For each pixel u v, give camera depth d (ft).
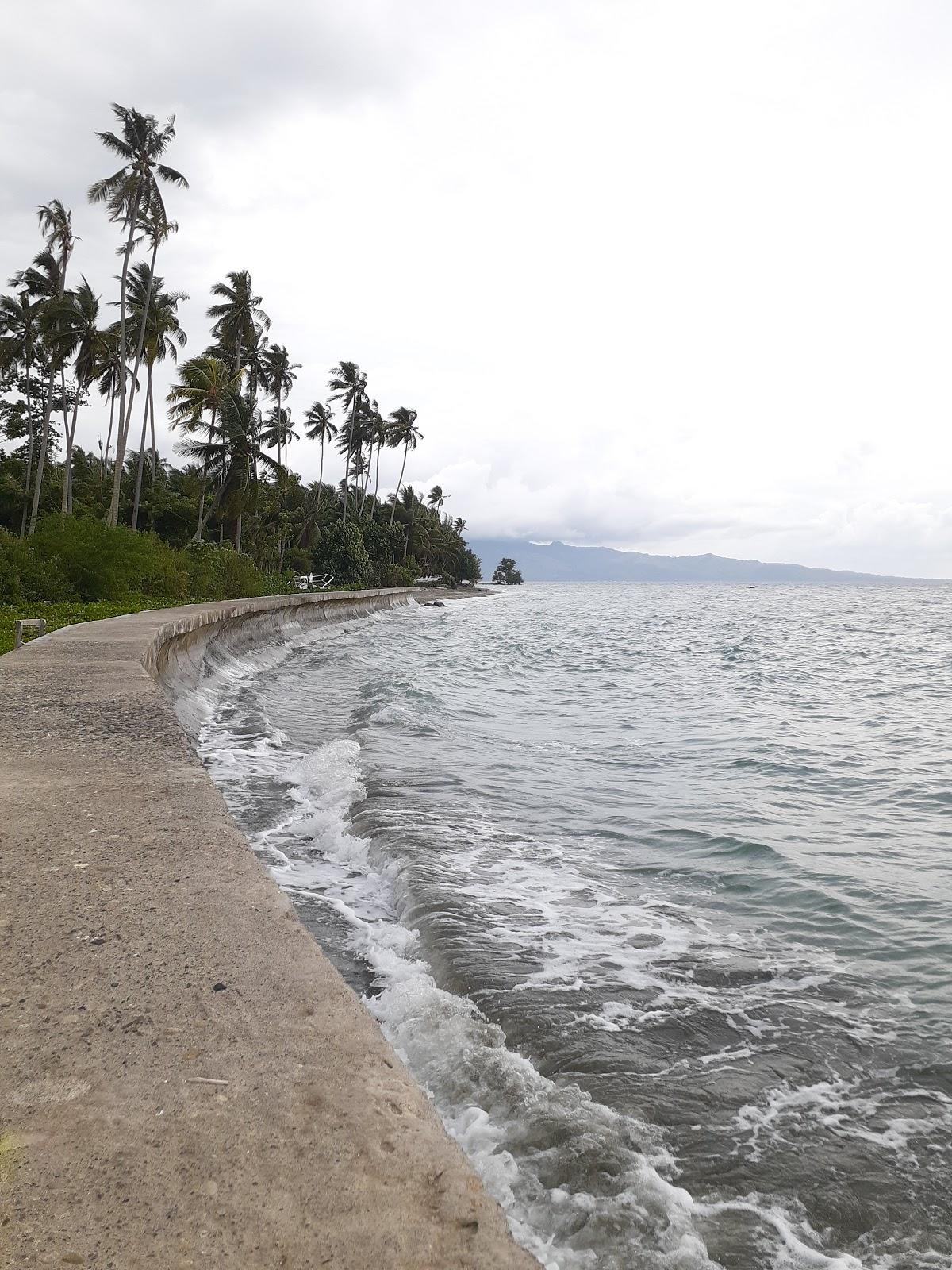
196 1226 5.13
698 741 38.78
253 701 51.16
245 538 187.21
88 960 8.69
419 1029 12.54
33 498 166.09
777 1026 13.47
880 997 14.55
